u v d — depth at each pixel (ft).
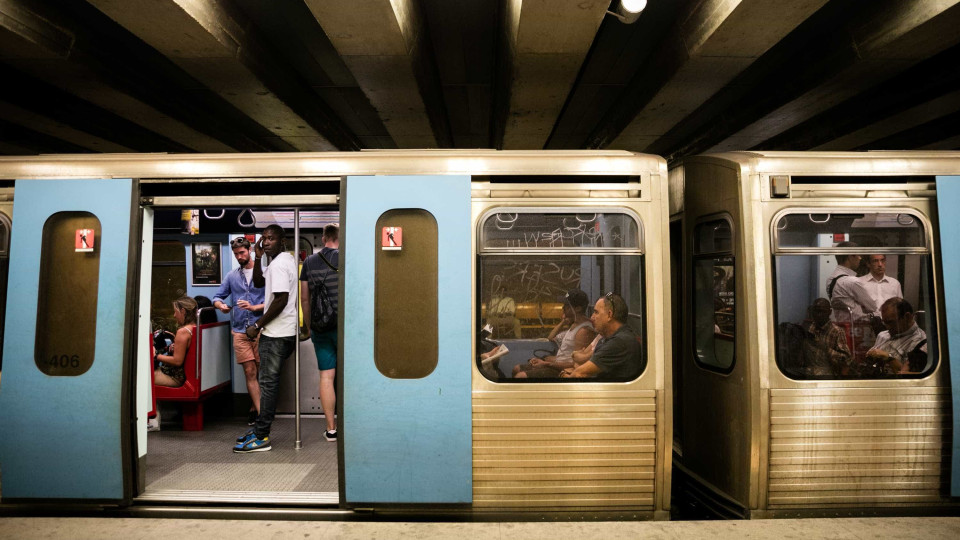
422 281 10.27
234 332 15.25
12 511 10.50
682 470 12.71
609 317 10.28
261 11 17.12
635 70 21.72
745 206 10.30
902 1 14.52
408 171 10.32
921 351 10.48
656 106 21.12
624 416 10.12
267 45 18.90
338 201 10.59
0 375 10.44
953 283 10.46
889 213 10.49
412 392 10.07
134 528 9.41
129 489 10.36
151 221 11.00
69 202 10.53
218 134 25.00
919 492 10.32
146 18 14.20
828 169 10.46
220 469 11.97
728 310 10.89
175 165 10.55
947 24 13.91
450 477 10.05
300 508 10.31
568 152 10.42
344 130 28.86
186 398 14.92
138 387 10.57
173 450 13.39
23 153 26.71
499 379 10.16
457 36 19.70
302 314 16.34
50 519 9.77
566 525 9.45
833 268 10.40
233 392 16.87
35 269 10.55
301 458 12.70
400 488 10.06
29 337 10.48
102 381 10.34
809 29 17.70
